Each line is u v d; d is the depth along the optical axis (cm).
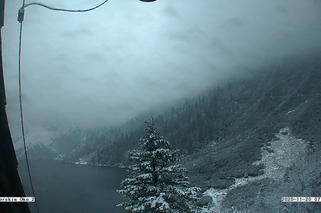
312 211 1531
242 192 2814
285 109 6325
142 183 1148
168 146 1189
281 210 1755
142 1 268
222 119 8694
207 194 3088
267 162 3850
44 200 3984
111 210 3338
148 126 1203
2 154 133
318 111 5034
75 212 3328
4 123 138
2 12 148
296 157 3609
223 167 4238
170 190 1088
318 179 1973
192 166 4581
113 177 6544
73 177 6725
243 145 5038
